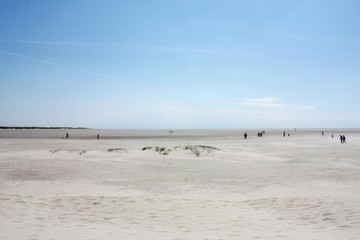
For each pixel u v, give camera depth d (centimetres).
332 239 587
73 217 762
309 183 1358
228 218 775
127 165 1983
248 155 2706
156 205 912
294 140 5784
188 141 5369
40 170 1700
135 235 610
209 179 1472
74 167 1847
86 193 1108
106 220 743
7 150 3028
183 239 583
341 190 1183
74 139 6075
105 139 6188
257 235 617
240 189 1225
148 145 4053
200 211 848
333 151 3184
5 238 553
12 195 959
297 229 669
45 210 816
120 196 1048
